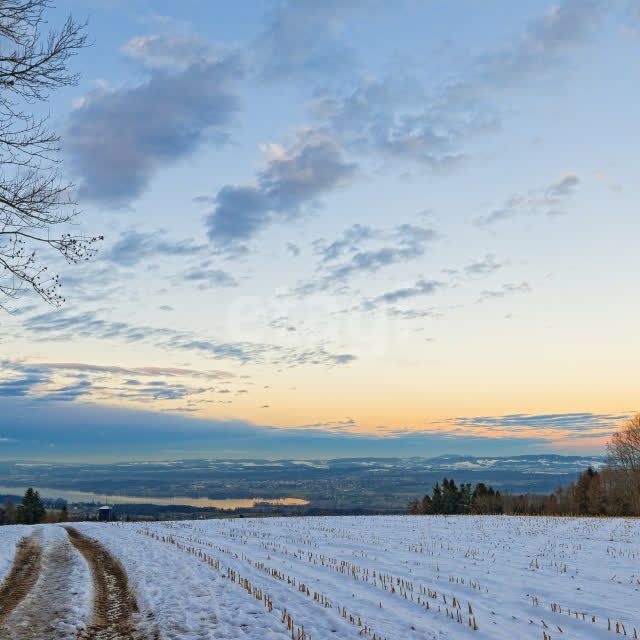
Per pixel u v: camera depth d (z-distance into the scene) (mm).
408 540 26734
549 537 27734
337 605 12414
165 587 14438
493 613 11961
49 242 9508
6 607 12266
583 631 10547
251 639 9945
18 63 8891
